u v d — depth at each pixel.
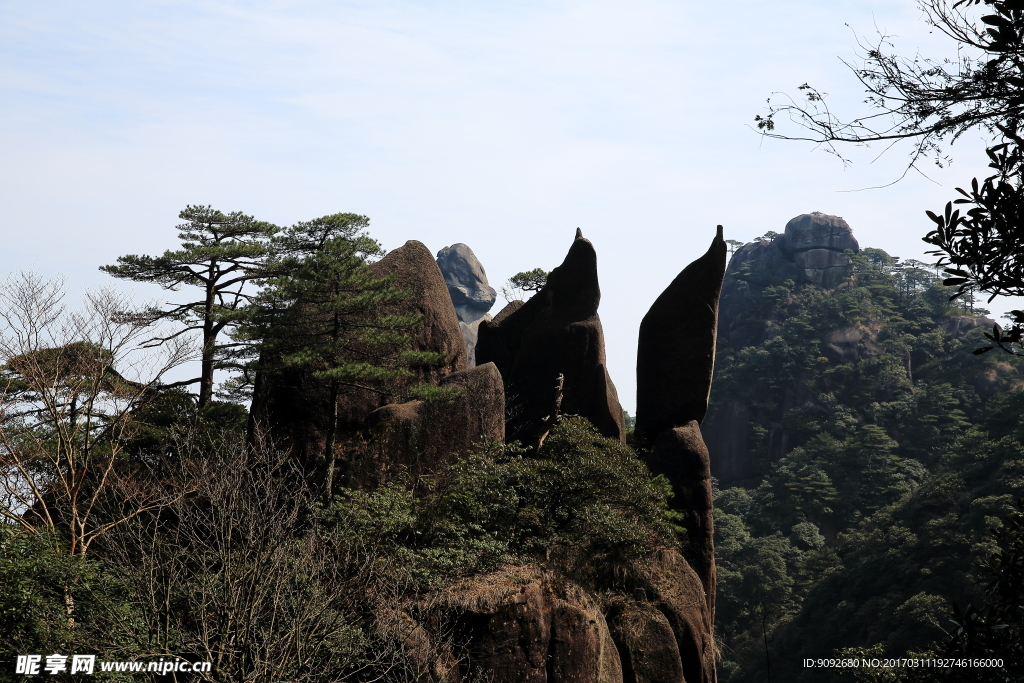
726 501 108.06
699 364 36.28
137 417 29.05
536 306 39.19
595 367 36.28
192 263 36.34
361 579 20.69
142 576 16.19
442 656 20.31
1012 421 90.75
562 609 22.45
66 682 16.47
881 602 69.81
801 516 99.75
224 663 15.30
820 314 133.88
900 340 129.12
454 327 33.41
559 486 26.69
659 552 29.16
